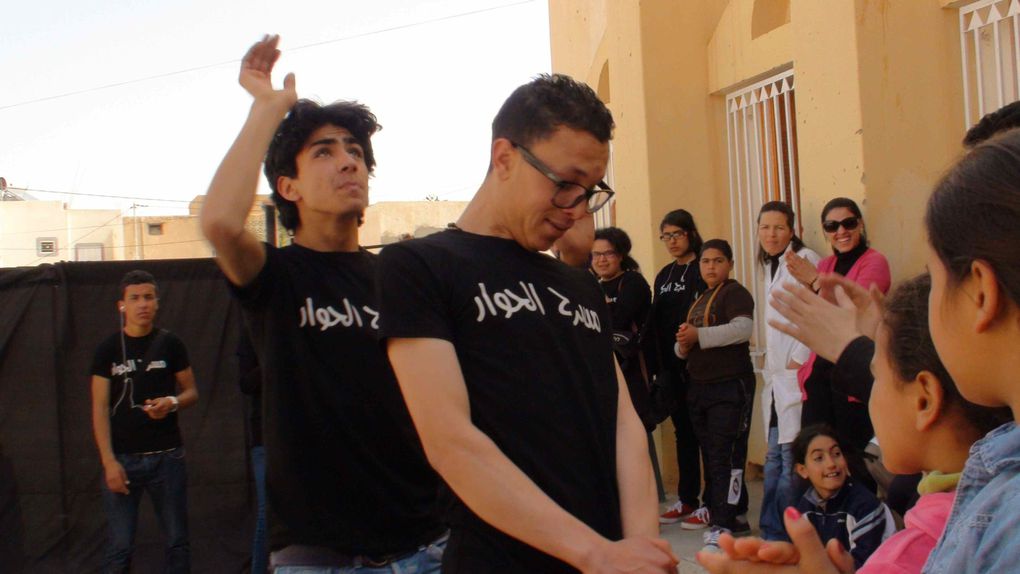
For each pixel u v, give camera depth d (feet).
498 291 7.00
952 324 4.01
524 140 7.11
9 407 21.65
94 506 21.50
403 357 6.71
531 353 6.97
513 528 6.24
